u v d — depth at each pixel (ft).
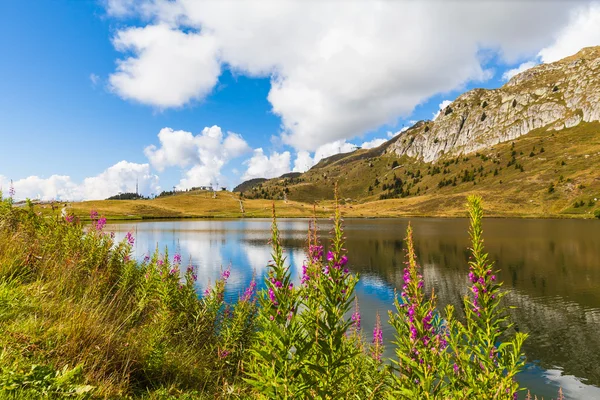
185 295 27.91
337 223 10.85
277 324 10.50
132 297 26.05
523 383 51.85
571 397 47.67
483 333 14.23
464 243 209.97
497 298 14.32
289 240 226.17
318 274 10.75
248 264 128.47
